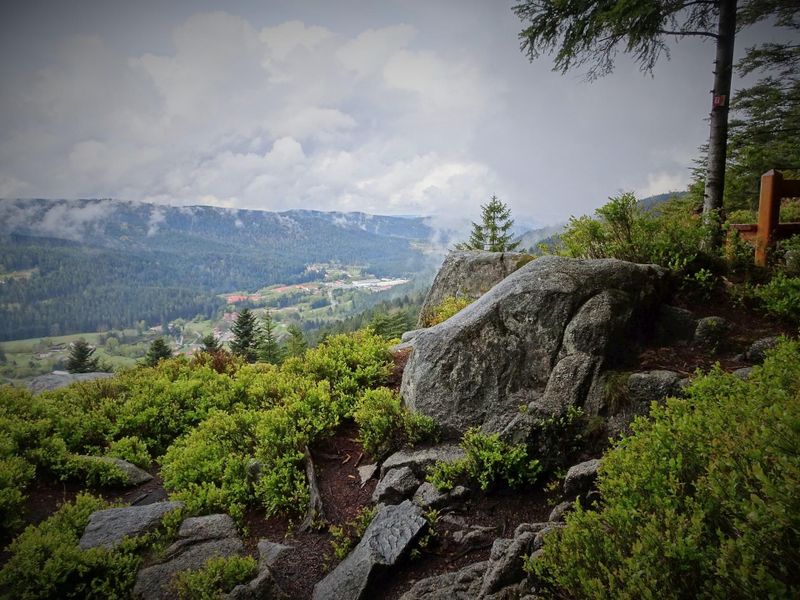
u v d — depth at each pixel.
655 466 2.43
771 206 6.11
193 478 5.37
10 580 3.48
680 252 6.05
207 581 3.51
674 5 7.48
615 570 2.06
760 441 2.07
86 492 4.79
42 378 9.84
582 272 5.40
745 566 1.65
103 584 3.52
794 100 13.68
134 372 9.26
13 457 5.23
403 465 4.85
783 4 9.74
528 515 4.00
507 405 4.93
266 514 4.81
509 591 2.96
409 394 5.70
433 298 12.16
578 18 7.97
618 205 6.33
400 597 3.39
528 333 5.16
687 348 5.12
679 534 1.92
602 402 4.50
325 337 8.60
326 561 4.10
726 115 7.57
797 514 1.62
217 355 10.28
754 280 6.00
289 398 6.43
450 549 3.83
